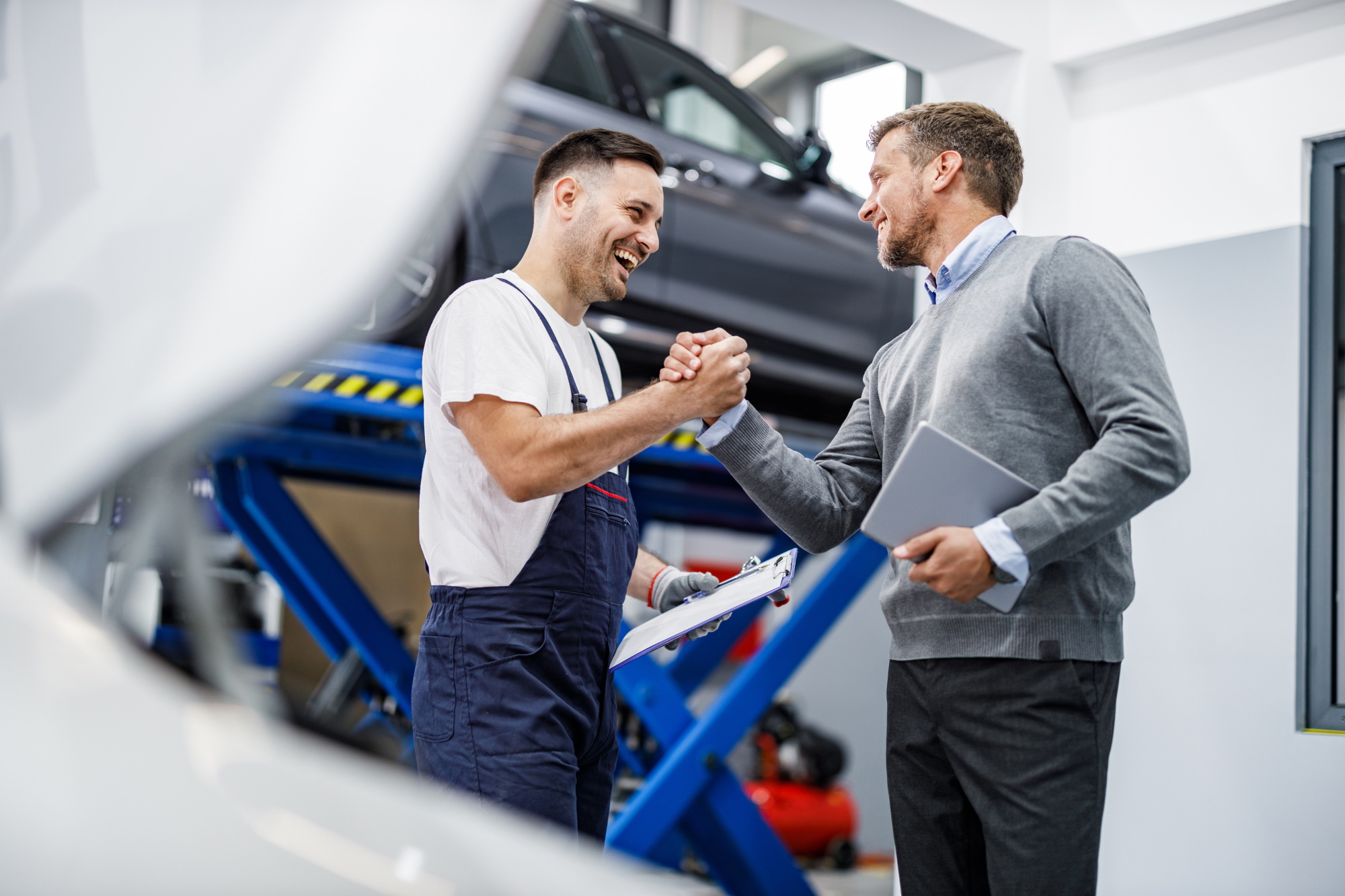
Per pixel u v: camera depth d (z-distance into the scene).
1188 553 2.26
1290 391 2.17
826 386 3.53
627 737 3.34
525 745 1.30
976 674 1.38
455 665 1.34
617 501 1.47
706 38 7.17
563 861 0.39
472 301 1.39
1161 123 2.38
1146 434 1.29
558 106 2.97
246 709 0.34
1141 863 2.25
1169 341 2.33
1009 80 2.48
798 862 4.49
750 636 5.39
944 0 2.33
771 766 4.60
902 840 1.48
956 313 1.49
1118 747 2.30
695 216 3.26
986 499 1.29
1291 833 2.09
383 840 0.33
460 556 1.36
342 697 2.97
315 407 2.32
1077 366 1.37
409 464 2.79
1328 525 2.14
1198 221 2.32
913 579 1.30
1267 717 2.13
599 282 1.51
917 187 1.57
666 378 1.38
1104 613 1.39
